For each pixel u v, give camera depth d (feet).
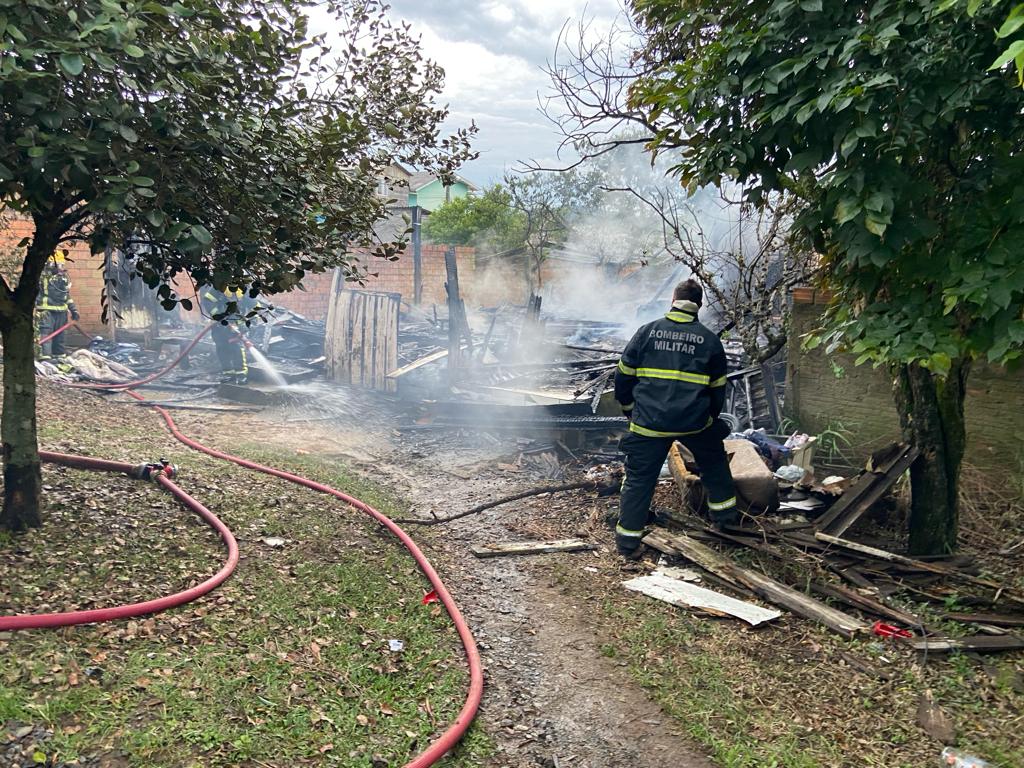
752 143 13.50
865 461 22.04
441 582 14.17
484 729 9.79
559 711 10.62
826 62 11.61
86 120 9.32
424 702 10.08
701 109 14.19
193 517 14.78
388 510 18.94
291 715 8.91
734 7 14.17
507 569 16.17
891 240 11.60
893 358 11.83
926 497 15.31
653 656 12.26
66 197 11.41
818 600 13.99
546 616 13.85
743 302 24.93
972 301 10.89
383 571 14.34
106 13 8.23
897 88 11.16
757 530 16.56
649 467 16.49
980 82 10.73
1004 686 10.96
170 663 9.36
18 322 12.03
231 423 27.84
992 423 18.56
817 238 13.53
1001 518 17.33
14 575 10.74
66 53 7.97
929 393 15.02
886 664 11.74
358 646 11.21
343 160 13.50
